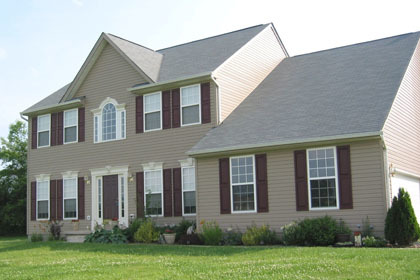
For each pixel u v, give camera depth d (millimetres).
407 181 19234
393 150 17562
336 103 19219
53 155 27266
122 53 24266
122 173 24328
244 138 19234
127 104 24516
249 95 23828
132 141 24094
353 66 22359
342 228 16578
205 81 21969
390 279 9812
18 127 44000
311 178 17688
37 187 27812
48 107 27219
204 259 13742
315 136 17266
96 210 25141
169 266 12711
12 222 40219
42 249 19406
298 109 19984
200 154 19906
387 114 17109
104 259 14945
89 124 25906
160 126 23188
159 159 23031
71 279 11539
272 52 26828
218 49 24969
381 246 15484
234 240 18484
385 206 16156
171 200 22406
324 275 10453
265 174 18703
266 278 10375
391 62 21281
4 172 41969
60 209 26578
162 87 23109
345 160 17016
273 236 17828
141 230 20766
